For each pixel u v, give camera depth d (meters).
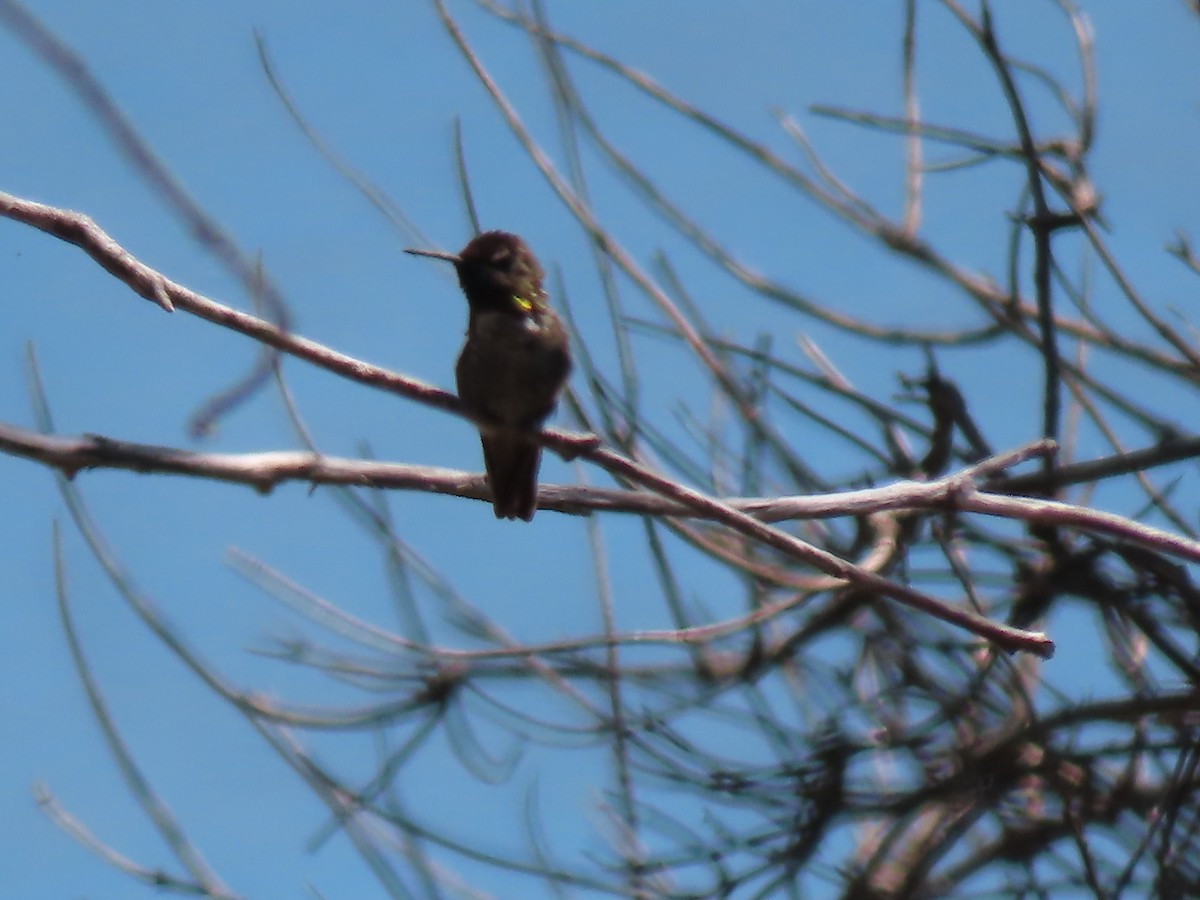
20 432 7.68
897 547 12.45
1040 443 9.80
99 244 7.69
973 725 11.88
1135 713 11.45
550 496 9.18
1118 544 12.19
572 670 11.45
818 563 8.82
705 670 11.77
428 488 8.52
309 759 10.25
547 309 10.94
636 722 11.27
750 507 9.21
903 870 11.60
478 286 10.87
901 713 11.86
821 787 11.24
